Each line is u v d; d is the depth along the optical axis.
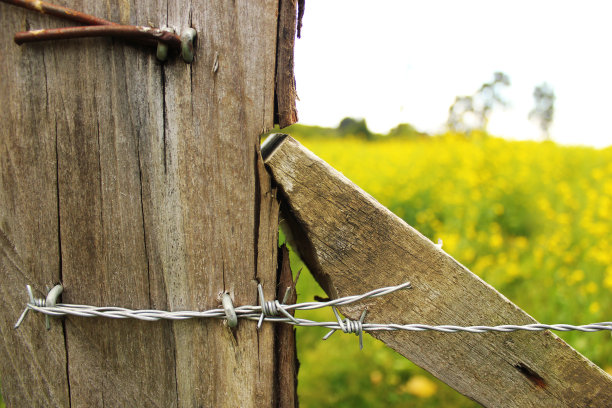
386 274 0.30
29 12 0.28
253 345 0.31
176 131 0.29
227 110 0.29
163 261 0.30
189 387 0.31
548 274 1.00
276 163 0.29
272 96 0.29
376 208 0.29
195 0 0.28
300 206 0.29
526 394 0.30
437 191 1.57
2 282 0.30
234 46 0.28
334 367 0.84
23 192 0.29
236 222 0.30
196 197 0.29
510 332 0.30
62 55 0.28
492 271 1.02
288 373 0.32
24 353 0.31
